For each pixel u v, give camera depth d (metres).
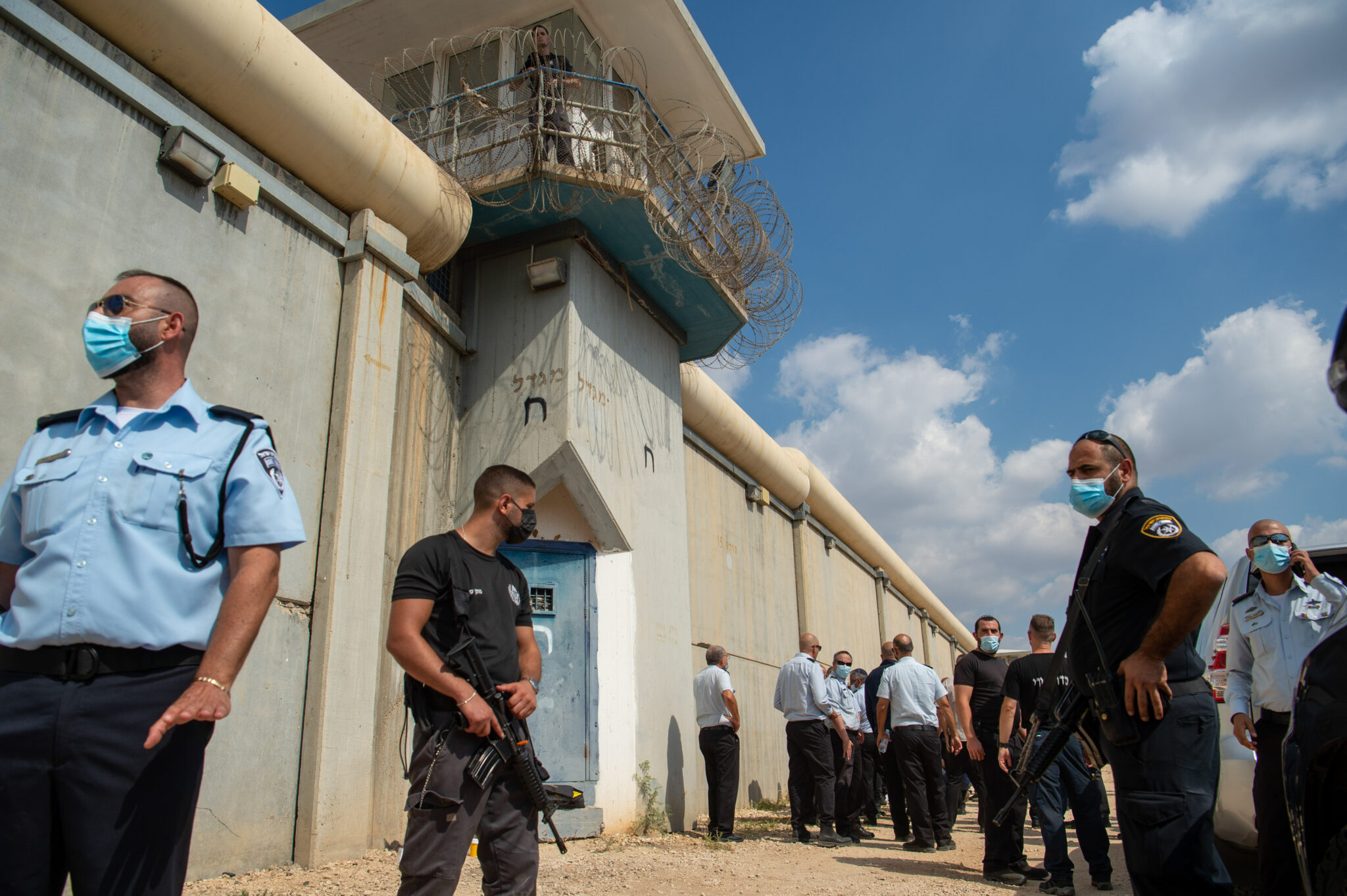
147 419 2.35
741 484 14.70
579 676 8.43
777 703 8.74
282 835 5.64
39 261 4.76
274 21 6.30
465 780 2.95
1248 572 4.84
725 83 11.37
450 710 3.01
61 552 2.15
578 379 8.73
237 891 4.92
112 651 2.12
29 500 2.26
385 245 7.30
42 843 2.03
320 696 5.97
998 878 6.31
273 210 6.46
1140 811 2.79
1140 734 2.83
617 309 9.87
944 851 7.90
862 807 9.89
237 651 2.18
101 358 2.38
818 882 6.02
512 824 3.12
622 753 8.48
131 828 2.04
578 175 8.44
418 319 8.20
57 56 5.05
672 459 10.65
